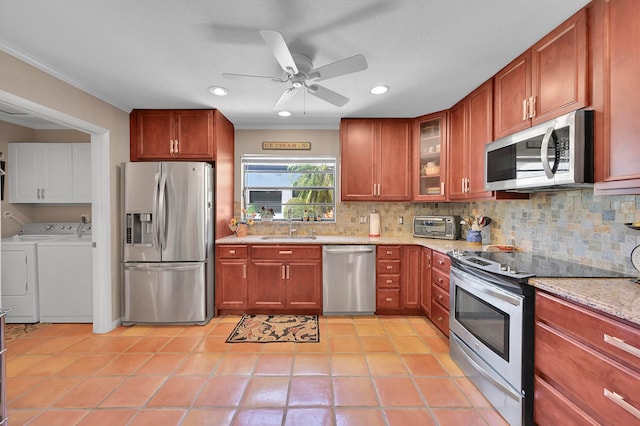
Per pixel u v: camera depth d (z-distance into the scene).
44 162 3.40
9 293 2.93
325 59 2.02
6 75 1.88
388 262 3.13
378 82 2.40
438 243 2.96
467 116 2.66
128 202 2.86
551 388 1.38
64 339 2.61
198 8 1.51
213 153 3.11
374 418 1.65
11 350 2.41
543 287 1.41
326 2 1.46
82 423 1.61
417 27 1.67
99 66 2.13
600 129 1.38
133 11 1.53
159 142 3.08
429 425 1.59
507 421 1.61
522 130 1.86
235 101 2.86
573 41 1.54
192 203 2.92
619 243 1.62
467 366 2.03
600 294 1.23
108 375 2.05
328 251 3.12
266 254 3.15
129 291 2.88
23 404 1.75
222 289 3.15
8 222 3.44
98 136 2.73
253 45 1.86
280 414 1.68
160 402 1.77
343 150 3.37
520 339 1.51
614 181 1.31
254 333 2.74
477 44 1.84
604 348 1.11
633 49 1.23
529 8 1.50
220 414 1.68
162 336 2.67
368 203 3.77
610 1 1.33
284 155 3.80
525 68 1.91
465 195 2.70
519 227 2.46
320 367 2.16
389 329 2.82
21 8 1.50
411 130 3.35
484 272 1.80
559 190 1.96
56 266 2.96
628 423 1.02
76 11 1.52
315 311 3.22
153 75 2.28
